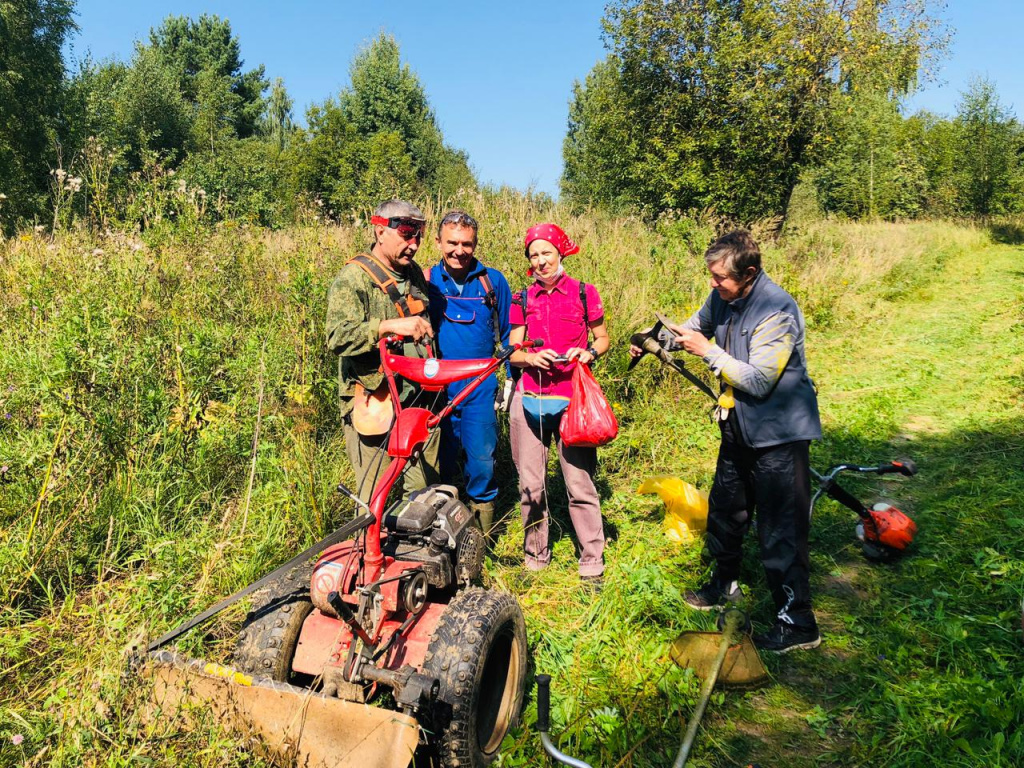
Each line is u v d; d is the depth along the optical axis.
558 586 4.47
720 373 3.66
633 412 7.35
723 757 3.15
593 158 23.58
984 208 34.22
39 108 24.80
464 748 2.79
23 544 3.99
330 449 5.49
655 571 4.46
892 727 3.26
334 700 2.64
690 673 3.57
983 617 3.95
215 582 4.05
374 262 3.77
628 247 11.06
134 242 7.20
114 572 4.25
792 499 3.74
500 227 9.14
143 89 37.88
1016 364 9.46
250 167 29.59
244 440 5.29
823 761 3.12
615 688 3.52
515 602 3.19
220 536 4.41
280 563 4.25
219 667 2.77
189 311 6.46
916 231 25.05
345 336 3.54
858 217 33.69
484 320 4.60
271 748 2.69
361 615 2.79
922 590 4.39
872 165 33.28
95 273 6.66
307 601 3.14
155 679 2.79
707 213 17.02
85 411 4.67
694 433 7.20
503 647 3.23
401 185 10.62
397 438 3.10
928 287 16.38
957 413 7.87
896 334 11.80
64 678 3.38
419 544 3.21
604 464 6.38
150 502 4.66
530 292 4.40
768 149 18.95
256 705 2.73
